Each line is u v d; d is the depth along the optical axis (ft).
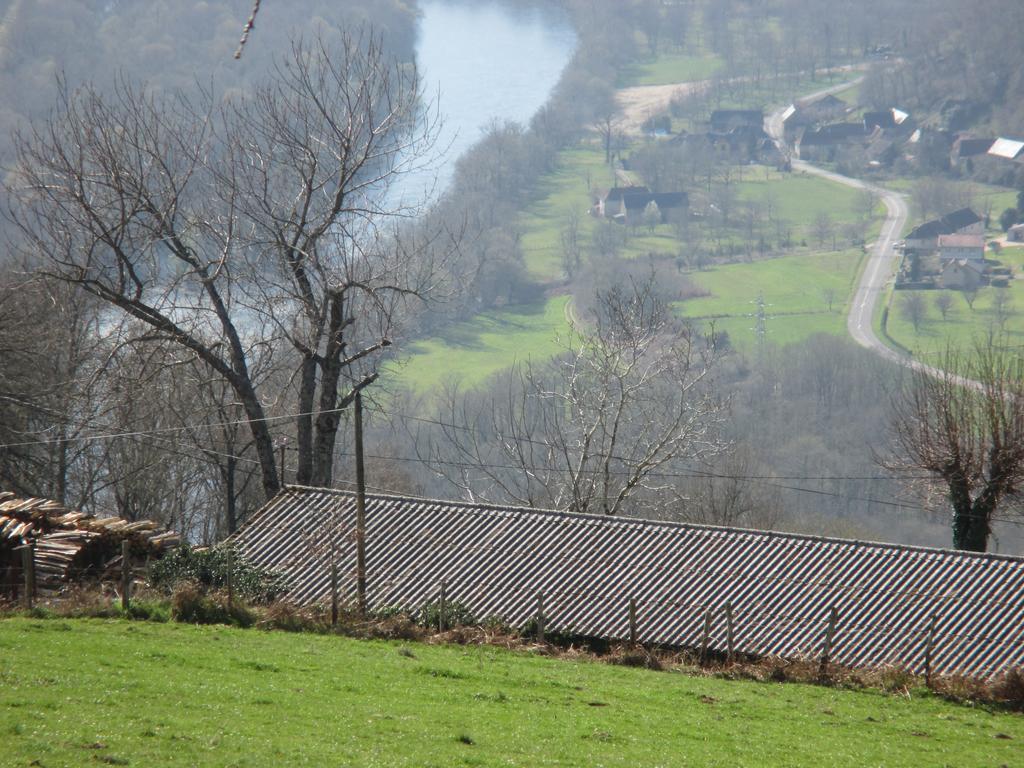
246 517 313.94
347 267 272.92
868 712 157.89
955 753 139.23
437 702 138.72
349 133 281.74
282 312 300.61
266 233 300.20
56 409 287.28
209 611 178.19
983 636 184.03
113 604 175.73
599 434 323.98
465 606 190.08
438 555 203.62
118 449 299.79
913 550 201.16
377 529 210.18
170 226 264.52
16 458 278.26
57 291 301.43
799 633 185.37
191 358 272.31
